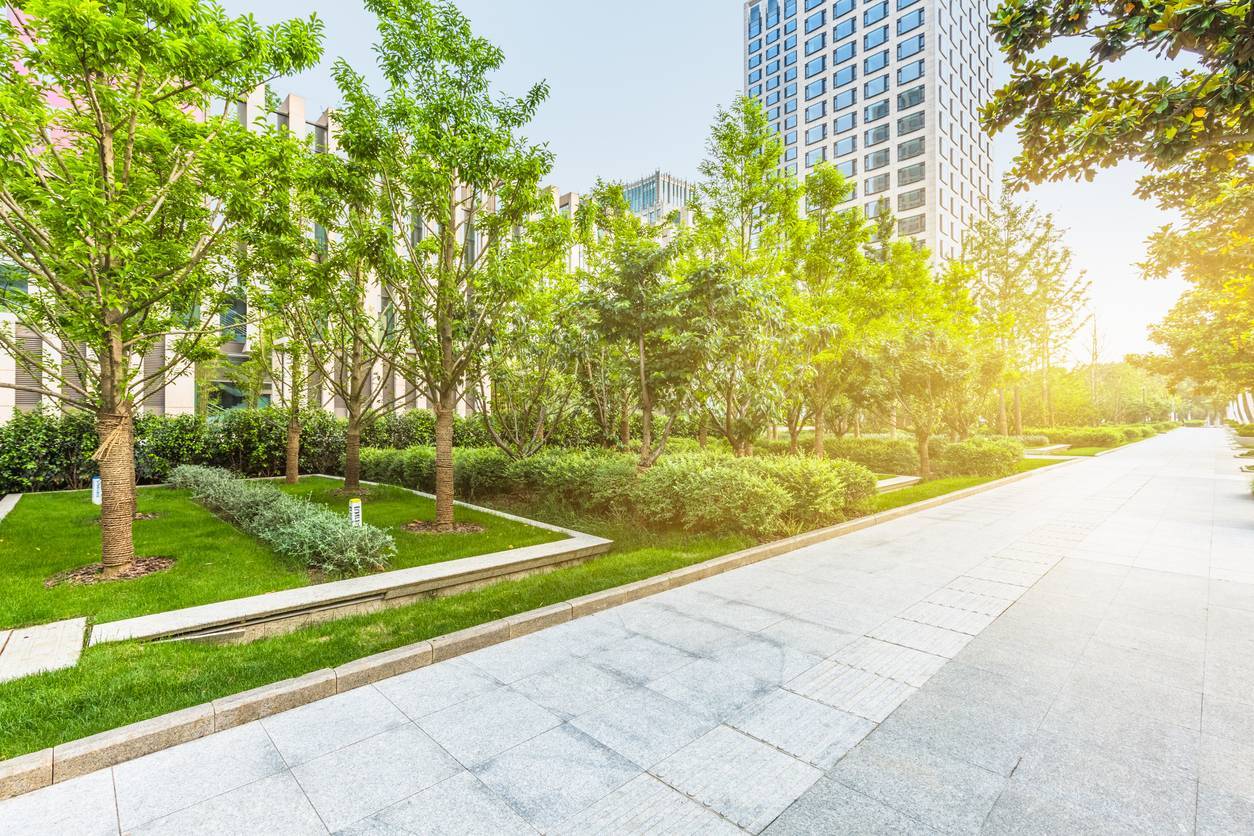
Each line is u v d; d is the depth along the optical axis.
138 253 6.15
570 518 9.96
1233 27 2.98
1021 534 9.02
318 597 5.43
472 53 7.89
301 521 7.08
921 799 2.68
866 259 14.98
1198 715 3.45
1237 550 7.79
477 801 2.69
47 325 8.81
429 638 4.60
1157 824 2.49
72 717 3.33
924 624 5.06
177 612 4.99
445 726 3.39
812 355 13.51
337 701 3.70
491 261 8.43
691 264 12.76
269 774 2.93
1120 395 52.50
